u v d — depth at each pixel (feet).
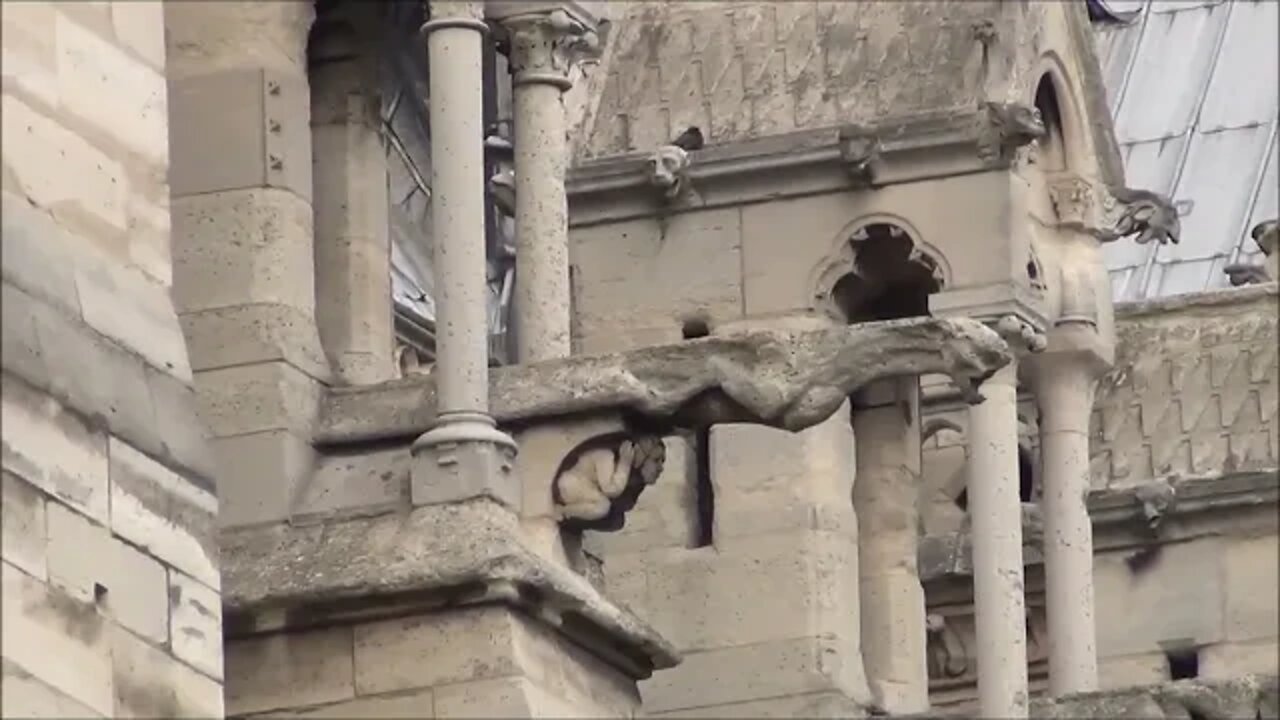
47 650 93.09
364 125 115.14
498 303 130.21
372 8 115.03
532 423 109.70
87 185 95.81
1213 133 191.01
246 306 111.24
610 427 109.29
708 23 128.57
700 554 125.29
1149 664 156.56
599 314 127.65
